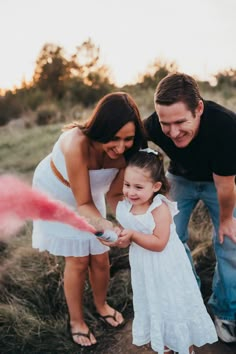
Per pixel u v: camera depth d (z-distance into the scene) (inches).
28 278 136.1
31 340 117.0
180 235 117.9
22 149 312.5
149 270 95.0
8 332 119.1
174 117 90.1
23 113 531.2
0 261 148.8
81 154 96.3
